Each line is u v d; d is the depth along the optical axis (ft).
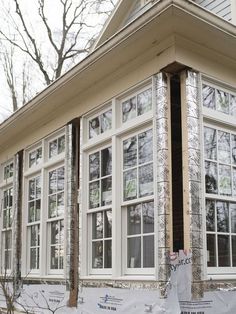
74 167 24.08
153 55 19.04
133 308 18.16
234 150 19.71
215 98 19.31
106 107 22.12
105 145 21.98
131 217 19.79
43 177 27.02
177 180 17.78
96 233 21.89
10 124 29.40
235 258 18.65
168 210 17.31
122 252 19.75
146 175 19.10
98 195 21.97
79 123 24.48
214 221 18.19
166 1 16.71
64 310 22.81
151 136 19.13
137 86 19.94
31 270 27.58
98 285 20.39
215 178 18.54
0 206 32.32
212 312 16.87
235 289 17.90
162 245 17.08
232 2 23.62
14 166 30.83
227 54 19.51
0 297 27.99
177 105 18.53
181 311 16.55
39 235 27.09
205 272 16.93
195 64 18.58
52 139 27.09
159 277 17.01
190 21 17.39
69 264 22.91
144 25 17.83
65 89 23.63
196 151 17.60
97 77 21.98
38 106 26.07
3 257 31.01
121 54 19.81
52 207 26.17
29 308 25.99
